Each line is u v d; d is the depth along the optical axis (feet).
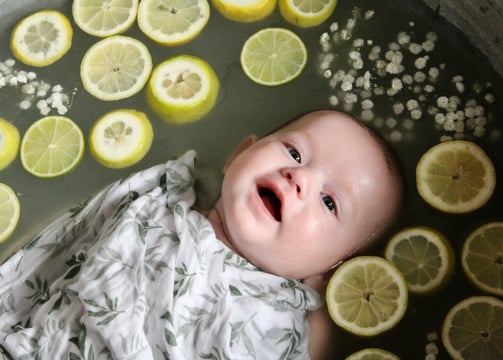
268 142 2.20
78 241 2.23
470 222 2.26
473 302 2.18
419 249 2.24
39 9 2.55
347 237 2.19
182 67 2.42
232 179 2.15
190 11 2.50
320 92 2.41
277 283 2.16
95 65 2.45
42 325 2.02
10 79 2.45
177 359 2.00
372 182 2.19
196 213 2.20
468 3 2.39
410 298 2.21
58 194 2.35
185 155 2.31
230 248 2.20
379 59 2.42
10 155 2.37
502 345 2.14
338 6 2.49
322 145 2.19
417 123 2.35
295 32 2.47
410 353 2.17
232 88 2.43
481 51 2.41
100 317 1.99
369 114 2.37
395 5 2.49
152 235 2.14
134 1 2.52
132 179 2.25
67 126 2.39
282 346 2.09
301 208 2.11
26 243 2.25
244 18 2.49
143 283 2.04
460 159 2.29
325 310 2.20
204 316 2.06
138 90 2.42
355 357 2.17
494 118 2.35
